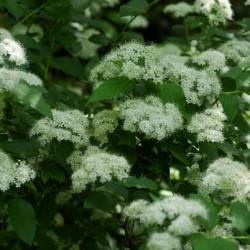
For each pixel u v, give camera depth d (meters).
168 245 0.82
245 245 0.91
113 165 0.95
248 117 1.15
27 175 0.93
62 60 1.21
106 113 1.05
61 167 0.98
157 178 1.07
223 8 1.21
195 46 1.29
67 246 1.09
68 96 1.20
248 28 1.25
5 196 0.97
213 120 1.02
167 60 1.05
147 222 0.87
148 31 2.42
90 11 1.71
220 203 0.97
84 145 1.02
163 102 1.02
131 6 1.20
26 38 1.16
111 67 1.05
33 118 1.00
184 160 1.01
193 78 1.03
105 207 0.95
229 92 1.07
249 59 1.12
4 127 1.02
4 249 1.01
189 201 0.86
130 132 1.03
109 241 1.10
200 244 0.83
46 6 1.22
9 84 0.93
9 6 1.16
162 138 1.00
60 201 1.08
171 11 1.39
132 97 1.07
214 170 0.96
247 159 1.05
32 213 0.92
